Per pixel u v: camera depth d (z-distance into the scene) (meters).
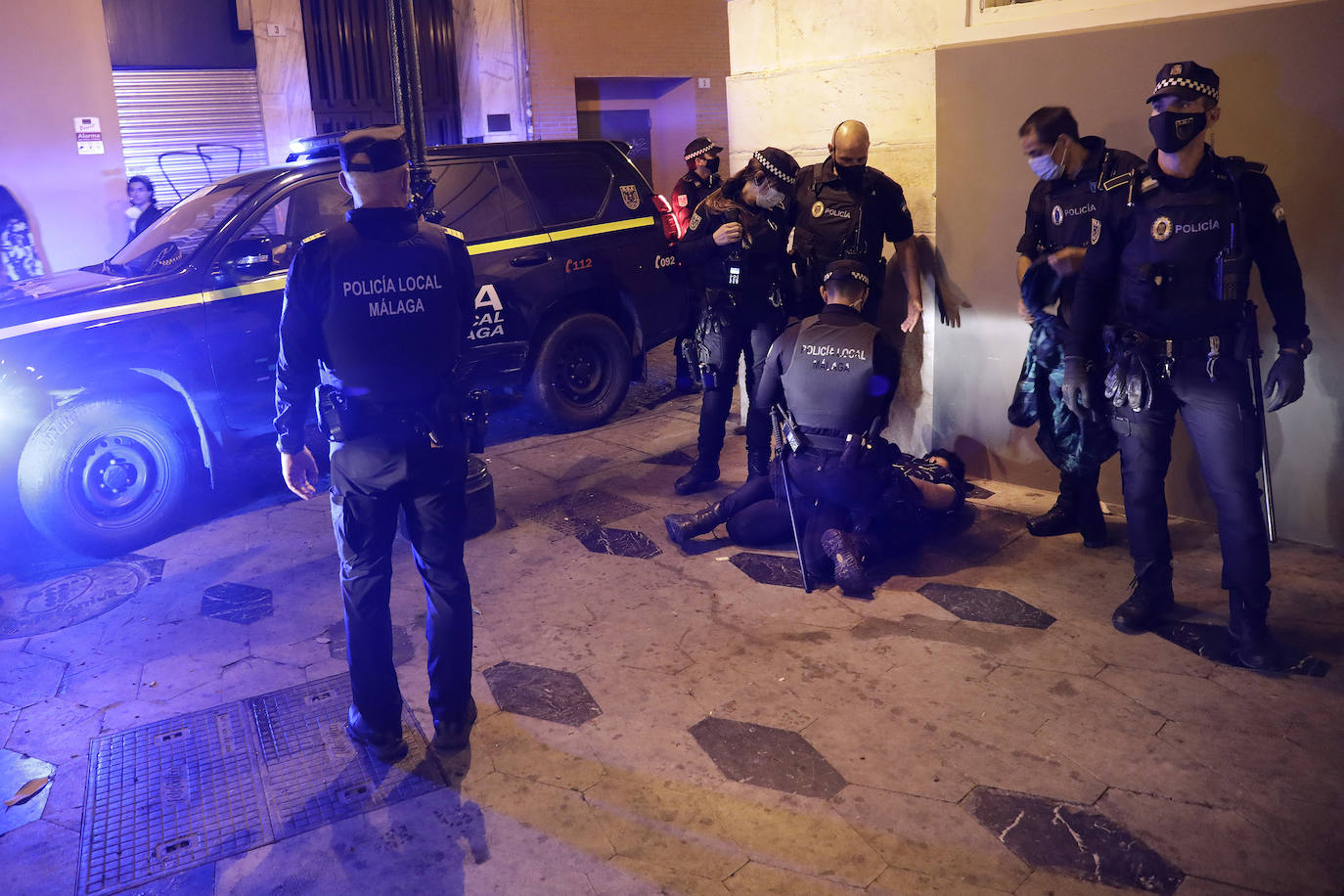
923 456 4.97
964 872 2.37
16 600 4.21
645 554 4.33
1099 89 4.02
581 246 6.12
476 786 2.80
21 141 8.09
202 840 2.64
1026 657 3.30
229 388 4.93
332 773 2.90
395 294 2.64
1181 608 3.54
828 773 2.76
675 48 12.59
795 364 3.83
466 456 2.88
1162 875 2.32
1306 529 3.93
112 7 9.59
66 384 4.49
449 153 5.75
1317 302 3.68
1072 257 3.70
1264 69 3.61
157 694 3.41
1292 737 2.79
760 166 4.41
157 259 4.98
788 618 3.68
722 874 2.40
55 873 2.55
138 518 4.70
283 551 4.63
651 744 2.94
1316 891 2.24
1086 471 3.94
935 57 4.48
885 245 4.91
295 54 10.76
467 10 11.70
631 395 7.13
